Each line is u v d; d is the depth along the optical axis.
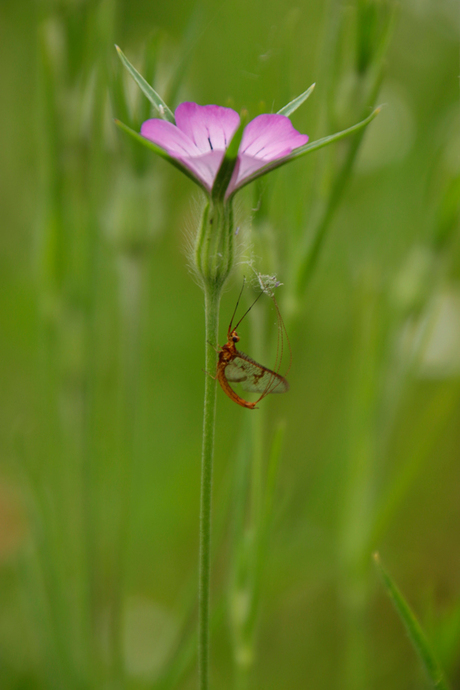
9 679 0.78
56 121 0.65
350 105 0.61
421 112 1.02
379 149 1.08
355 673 0.72
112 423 0.98
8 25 1.11
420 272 0.67
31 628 0.76
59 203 0.65
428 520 1.01
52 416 0.67
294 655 0.88
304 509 0.82
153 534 0.96
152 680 0.82
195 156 0.54
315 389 1.00
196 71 0.81
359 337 0.74
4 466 0.98
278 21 0.64
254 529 0.62
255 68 0.62
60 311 0.66
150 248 0.66
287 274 0.62
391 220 0.85
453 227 0.66
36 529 0.65
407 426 1.04
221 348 0.59
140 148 0.64
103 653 0.77
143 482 0.99
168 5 1.02
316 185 0.62
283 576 0.80
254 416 0.61
